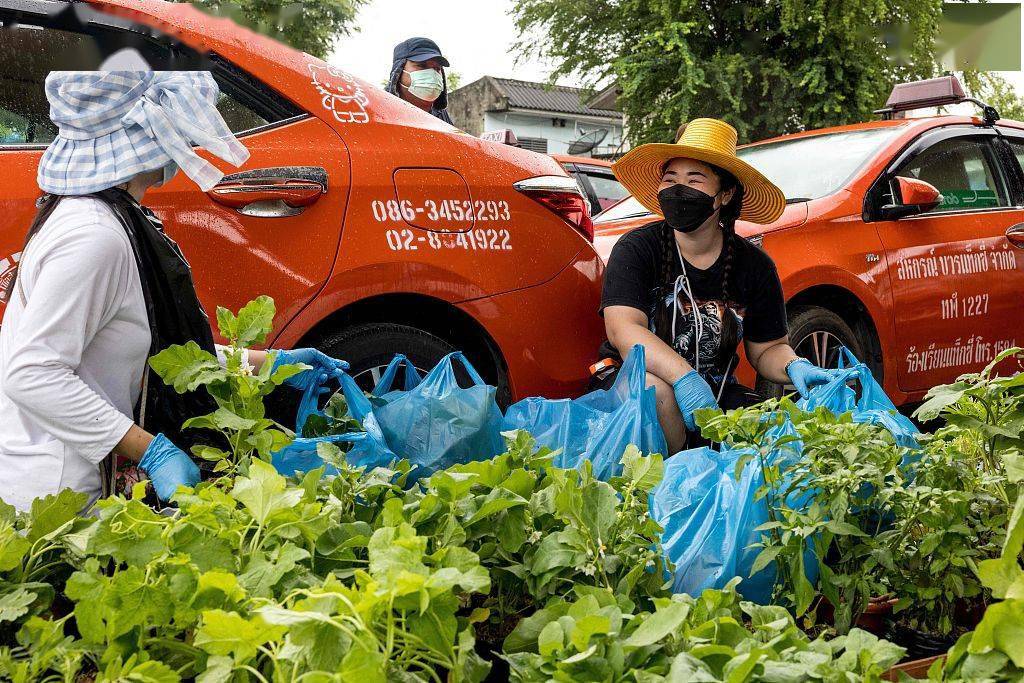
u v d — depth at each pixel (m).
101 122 1.94
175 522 1.28
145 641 1.21
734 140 3.29
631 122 19.77
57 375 1.86
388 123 3.14
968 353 5.04
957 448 1.85
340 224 2.92
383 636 1.09
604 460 2.36
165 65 2.81
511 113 36.88
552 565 1.43
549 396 3.32
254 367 2.22
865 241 4.64
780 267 4.27
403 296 3.09
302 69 3.06
